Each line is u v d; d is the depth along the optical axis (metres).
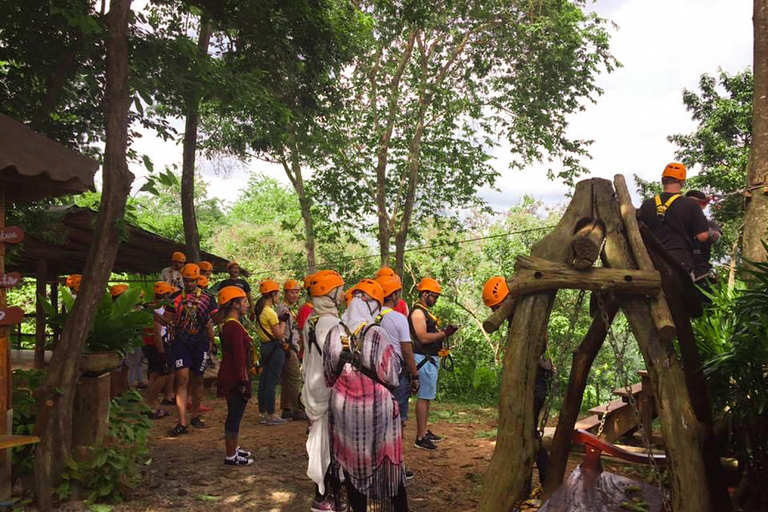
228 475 6.08
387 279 6.41
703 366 3.96
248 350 6.53
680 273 4.06
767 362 3.63
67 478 5.13
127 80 5.82
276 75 11.82
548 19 20.66
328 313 4.83
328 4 12.39
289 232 35.38
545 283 3.66
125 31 5.83
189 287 8.11
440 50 22.61
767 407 3.81
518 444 3.62
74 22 6.55
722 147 24.00
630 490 4.01
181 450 7.01
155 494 5.52
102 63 8.77
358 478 4.26
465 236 25.69
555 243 3.78
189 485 5.78
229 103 9.76
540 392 5.22
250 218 47.16
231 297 6.46
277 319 8.61
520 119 21.34
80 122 9.26
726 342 4.26
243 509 5.22
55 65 8.56
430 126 22.64
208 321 8.37
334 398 4.37
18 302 20.69
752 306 3.90
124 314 5.72
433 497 5.55
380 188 22.81
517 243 23.91
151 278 16.16
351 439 4.29
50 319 5.79
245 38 11.04
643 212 4.98
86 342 5.64
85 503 5.10
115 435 5.58
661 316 3.56
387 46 21.17
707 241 4.84
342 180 22.73
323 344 4.50
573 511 3.64
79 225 11.69
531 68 21.75
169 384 9.85
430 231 28.28
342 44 12.87
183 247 14.53
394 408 4.36
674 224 4.78
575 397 4.63
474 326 20.27
